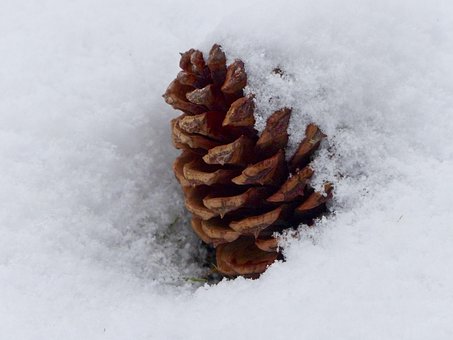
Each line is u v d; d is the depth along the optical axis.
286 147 0.31
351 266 0.28
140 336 0.28
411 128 0.31
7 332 0.28
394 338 0.26
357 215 0.30
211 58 0.30
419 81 0.31
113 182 0.34
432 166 0.30
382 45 0.31
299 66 0.30
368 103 0.31
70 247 0.32
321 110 0.30
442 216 0.28
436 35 0.33
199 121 0.30
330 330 0.26
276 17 0.31
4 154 0.34
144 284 0.32
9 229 0.31
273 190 0.31
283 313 0.27
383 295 0.27
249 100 0.30
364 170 0.30
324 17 0.31
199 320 0.28
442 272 0.27
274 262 0.30
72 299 0.30
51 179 0.33
